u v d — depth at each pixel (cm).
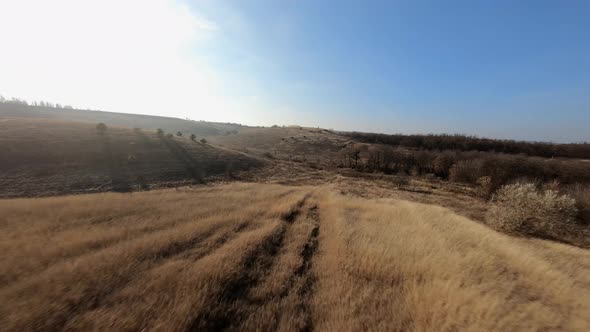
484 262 822
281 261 801
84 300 535
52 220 1112
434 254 862
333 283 675
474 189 3080
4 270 652
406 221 1352
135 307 516
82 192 2023
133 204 1480
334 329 491
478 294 608
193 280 627
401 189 2975
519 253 945
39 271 652
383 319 526
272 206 1598
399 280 695
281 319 515
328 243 997
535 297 654
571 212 1511
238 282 648
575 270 912
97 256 751
